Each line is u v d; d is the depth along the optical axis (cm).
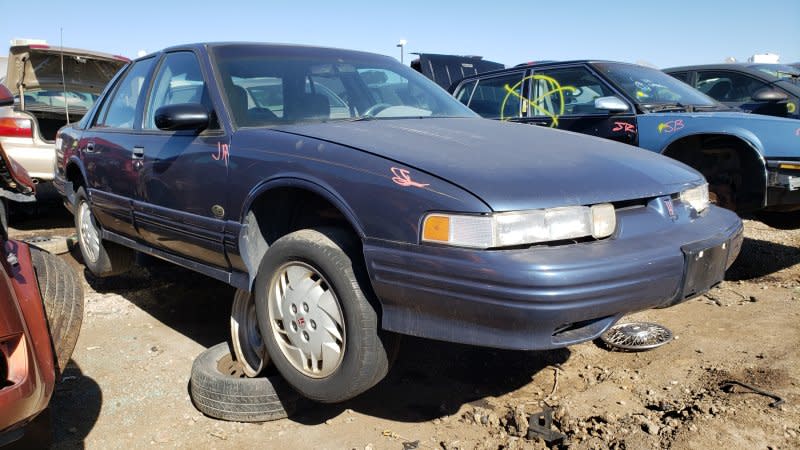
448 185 243
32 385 209
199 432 295
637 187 271
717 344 369
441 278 236
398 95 395
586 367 349
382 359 264
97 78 838
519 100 655
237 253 315
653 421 282
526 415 295
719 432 266
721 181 498
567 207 244
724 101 756
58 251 618
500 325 230
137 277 536
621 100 553
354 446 278
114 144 422
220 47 373
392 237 247
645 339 373
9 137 719
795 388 305
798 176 458
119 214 420
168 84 396
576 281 227
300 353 282
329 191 269
